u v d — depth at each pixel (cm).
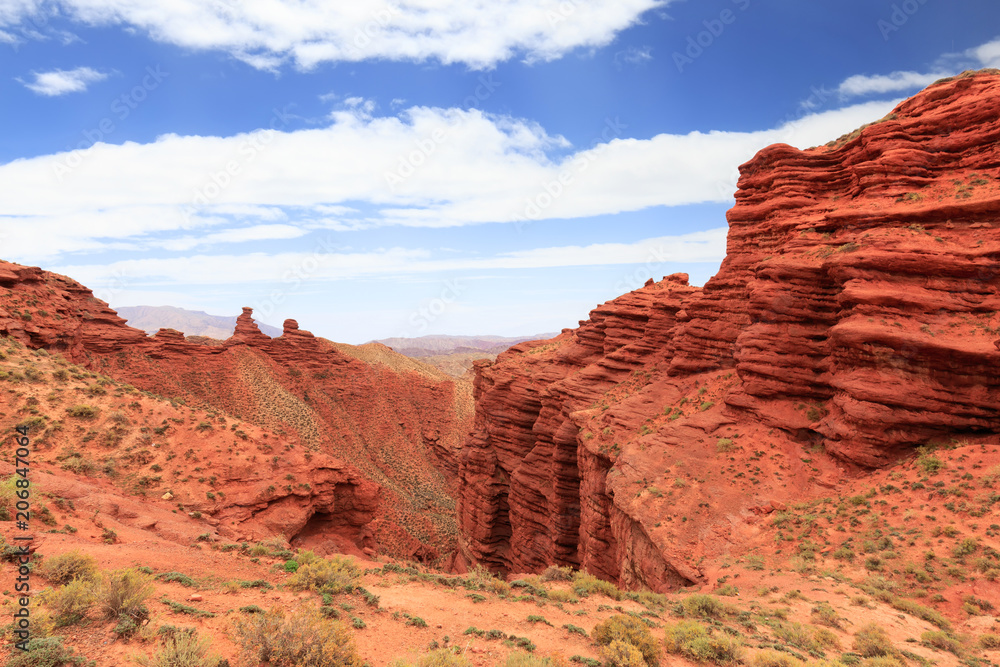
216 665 816
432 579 1614
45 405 2773
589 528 3744
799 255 3428
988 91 2970
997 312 2541
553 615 1419
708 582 2161
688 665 1148
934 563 1895
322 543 3159
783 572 2088
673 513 2708
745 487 2814
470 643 1133
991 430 2462
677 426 3491
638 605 1645
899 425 2602
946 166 3111
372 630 1137
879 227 3077
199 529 2044
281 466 3044
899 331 2652
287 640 904
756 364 3403
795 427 3086
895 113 3506
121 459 2619
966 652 1417
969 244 2706
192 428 3047
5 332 4800
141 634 872
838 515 2383
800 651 1312
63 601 898
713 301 4222
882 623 1586
